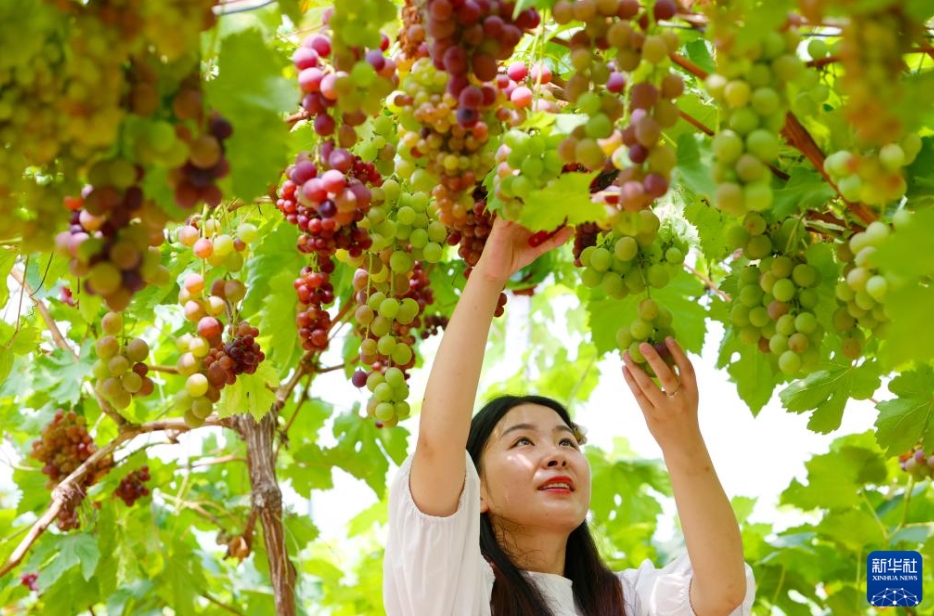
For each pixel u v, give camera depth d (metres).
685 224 2.39
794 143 1.60
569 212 1.53
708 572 2.45
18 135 1.30
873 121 1.25
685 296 2.91
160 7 1.24
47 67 1.28
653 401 2.25
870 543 3.61
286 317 2.69
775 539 3.78
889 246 1.14
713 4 1.40
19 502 3.64
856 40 1.23
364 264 2.06
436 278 3.39
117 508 3.59
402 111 1.68
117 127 1.30
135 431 3.23
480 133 1.60
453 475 2.25
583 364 5.02
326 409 3.81
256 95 1.42
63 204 1.43
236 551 3.50
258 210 2.36
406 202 2.08
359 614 4.72
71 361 3.35
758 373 2.35
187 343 1.92
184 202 1.31
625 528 4.34
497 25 1.47
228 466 4.04
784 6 1.25
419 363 4.11
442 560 2.30
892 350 1.18
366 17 1.49
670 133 2.02
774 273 1.79
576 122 1.60
